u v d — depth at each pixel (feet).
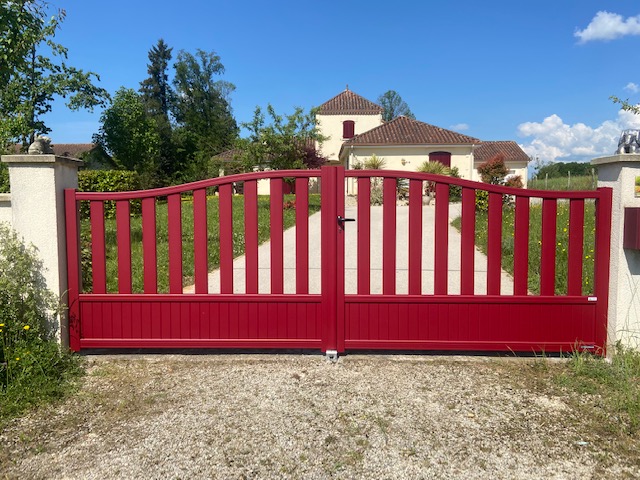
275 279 13.29
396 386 11.46
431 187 69.67
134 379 11.96
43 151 12.67
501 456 8.57
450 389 11.29
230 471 8.16
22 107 30.01
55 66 51.13
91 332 13.35
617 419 9.84
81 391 11.25
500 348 13.00
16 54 18.38
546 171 90.02
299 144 67.21
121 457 8.58
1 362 11.49
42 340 12.57
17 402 10.38
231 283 13.33
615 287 12.46
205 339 13.30
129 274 13.37
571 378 11.73
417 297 13.03
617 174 12.32
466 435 9.27
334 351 13.20
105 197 13.12
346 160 105.60
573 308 12.87
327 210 12.98
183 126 188.96
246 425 9.64
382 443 8.98
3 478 7.99
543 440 9.08
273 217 13.23
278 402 10.64
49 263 12.71
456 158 94.43
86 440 9.14
